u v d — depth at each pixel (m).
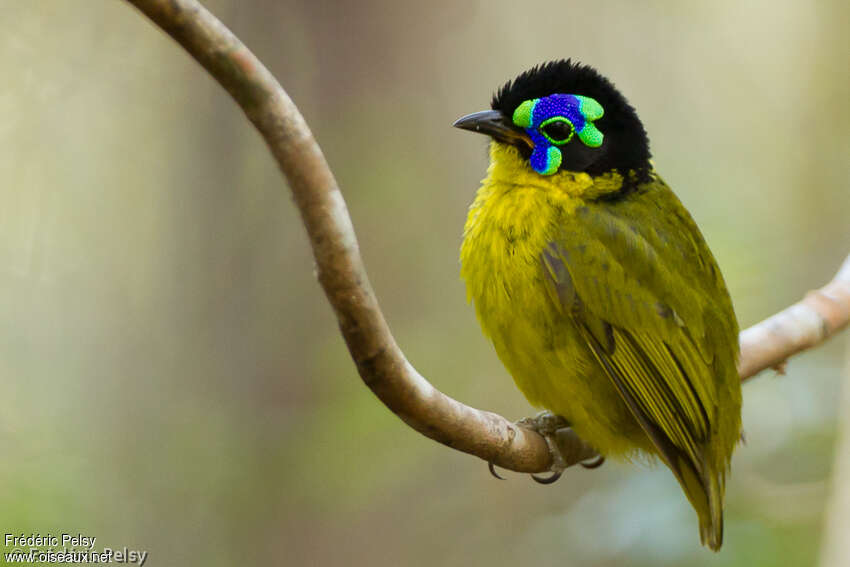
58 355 15.40
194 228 15.12
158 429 14.80
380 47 15.16
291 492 14.07
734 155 17.83
